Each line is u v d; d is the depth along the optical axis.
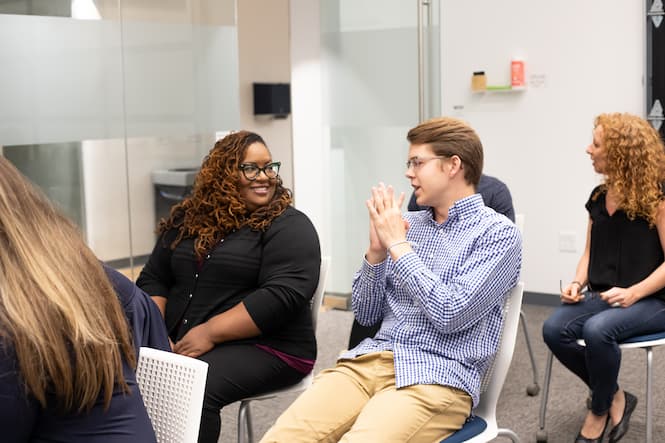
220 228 2.75
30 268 1.15
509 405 3.67
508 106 5.58
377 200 2.26
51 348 1.12
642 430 3.35
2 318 1.10
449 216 2.30
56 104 3.65
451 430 2.19
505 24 5.51
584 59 5.30
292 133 5.73
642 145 3.06
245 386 2.57
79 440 1.18
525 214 5.61
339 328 5.11
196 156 4.17
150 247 4.02
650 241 3.10
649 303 3.06
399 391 2.14
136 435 1.22
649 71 5.11
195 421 1.65
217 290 2.73
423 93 5.08
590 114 5.33
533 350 4.50
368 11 5.26
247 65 6.71
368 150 5.39
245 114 6.75
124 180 3.90
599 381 3.03
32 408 1.14
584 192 5.40
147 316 1.75
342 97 5.45
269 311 2.60
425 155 2.31
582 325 3.13
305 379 2.74
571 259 5.49
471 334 2.23
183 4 4.07
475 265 2.20
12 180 1.22
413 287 2.16
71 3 3.67
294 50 5.62
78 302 1.17
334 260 5.64
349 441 2.04
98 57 3.78
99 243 3.82
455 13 5.67
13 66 3.51
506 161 5.63
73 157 3.72
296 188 5.77
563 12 5.32
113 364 1.20
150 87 3.97
